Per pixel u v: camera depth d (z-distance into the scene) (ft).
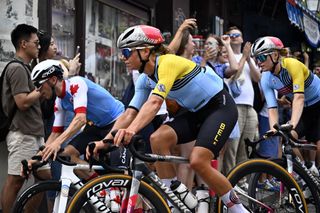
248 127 59.41
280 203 39.93
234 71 56.39
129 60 32.60
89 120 41.09
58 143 34.65
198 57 57.82
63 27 56.80
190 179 40.50
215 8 92.99
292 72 42.68
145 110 30.89
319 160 47.06
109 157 39.14
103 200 32.68
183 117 36.14
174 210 34.78
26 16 49.03
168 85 31.68
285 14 112.78
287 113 64.64
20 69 41.19
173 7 77.77
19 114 41.50
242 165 37.88
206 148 33.55
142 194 32.22
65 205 33.19
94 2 61.46
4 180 46.11
